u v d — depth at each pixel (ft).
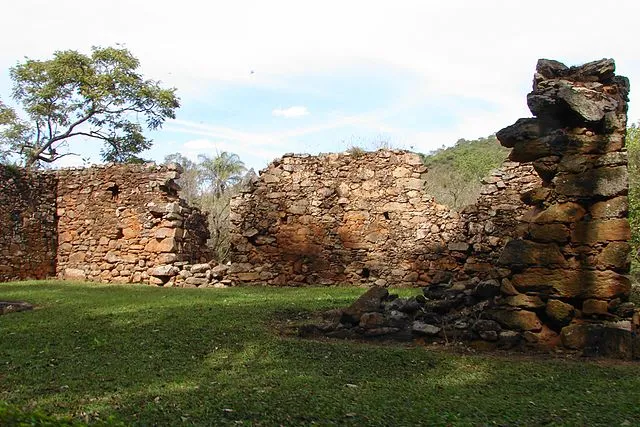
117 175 61.05
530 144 29.58
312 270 58.65
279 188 59.82
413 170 58.34
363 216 58.65
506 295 28.81
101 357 25.03
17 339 28.22
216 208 103.81
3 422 13.69
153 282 57.52
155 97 98.53
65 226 62.44
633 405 18.48
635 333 26.30
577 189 28.30
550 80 30.45
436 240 56.80
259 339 28.27
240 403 18.45
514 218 54.24
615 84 30.12
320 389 20.51
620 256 27.30
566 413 17.69
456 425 16.19
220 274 57.93
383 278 57.62
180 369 23.27
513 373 23.20
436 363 24.63
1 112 97.91
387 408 18.16
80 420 15.96
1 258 56.44
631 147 73.31
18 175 58.90
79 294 44.98
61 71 94.22
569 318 27.58
